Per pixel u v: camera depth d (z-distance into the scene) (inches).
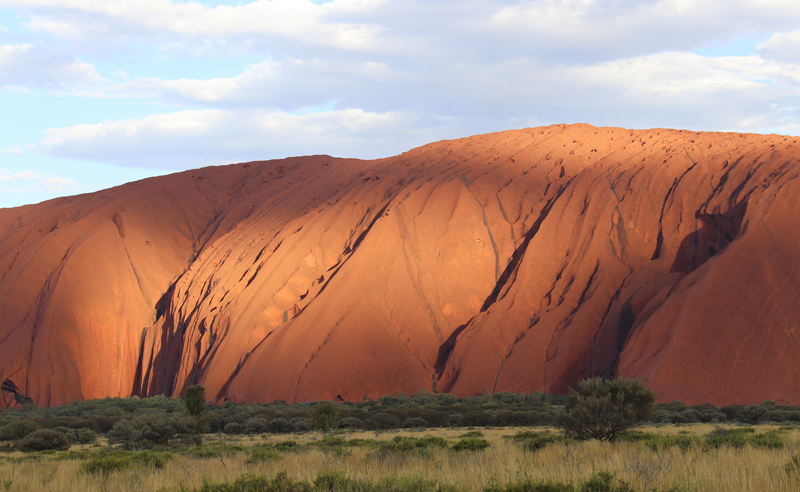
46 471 611.8
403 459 596.7
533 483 406.3
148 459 673.0
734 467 434.0
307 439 1261.1
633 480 411.5
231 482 467.5
